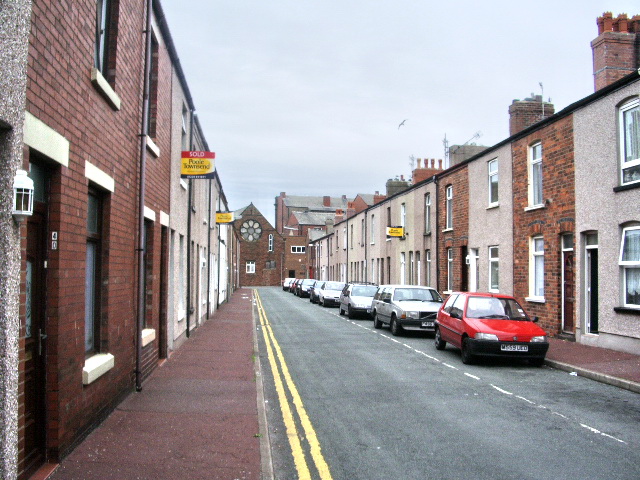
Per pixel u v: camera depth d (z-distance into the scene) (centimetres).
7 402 363
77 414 567
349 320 2358
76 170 550
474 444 626
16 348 381
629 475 526
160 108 1058
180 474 500
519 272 1706
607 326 1283
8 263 367
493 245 1888
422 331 1844
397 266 3106
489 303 1280
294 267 8050
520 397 870
